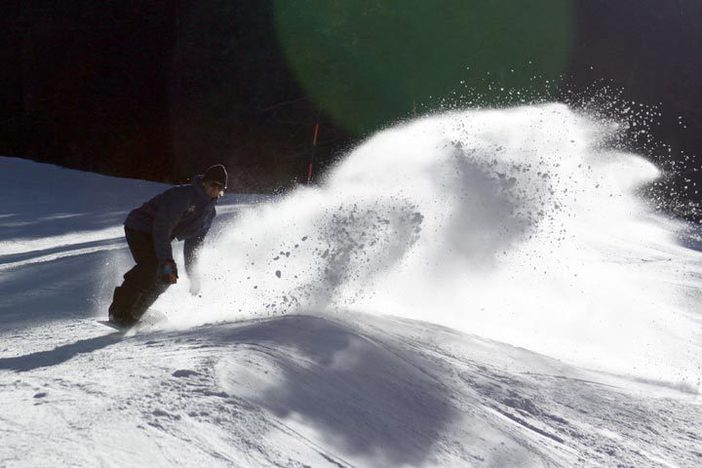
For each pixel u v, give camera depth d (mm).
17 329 11953
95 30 62031
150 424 5285
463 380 9242
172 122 61656
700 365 15266
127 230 11711
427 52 62156
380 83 61656
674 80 67938
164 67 62781
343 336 9102
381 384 7855
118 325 11305
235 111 61125
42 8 61906
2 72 62156
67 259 21406
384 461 5938
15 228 33750
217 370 6699
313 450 5594
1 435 4953
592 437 8531
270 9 61344
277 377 6934
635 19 67062
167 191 11484
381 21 61750
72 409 5566
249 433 5508
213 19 61312
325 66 61469
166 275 10914
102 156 62094
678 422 9852
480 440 7297
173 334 9844
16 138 62094
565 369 11523
